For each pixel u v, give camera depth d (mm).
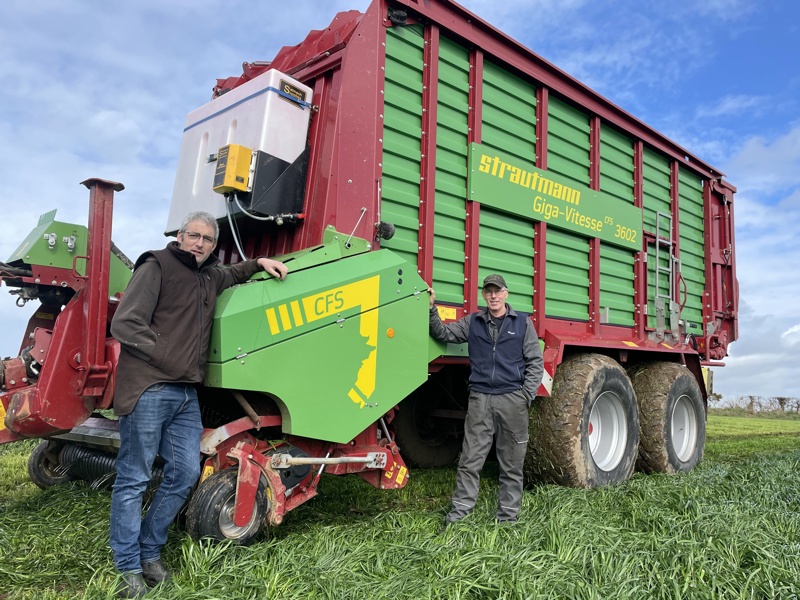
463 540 3299
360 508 4355
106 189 3369
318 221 3713
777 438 10844
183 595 2521
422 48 4312
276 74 3781
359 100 3850
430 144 4246
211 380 3039
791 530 3822
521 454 3926
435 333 4062
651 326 6484
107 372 3332
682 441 6484
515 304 4906
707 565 3021
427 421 5926
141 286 2791
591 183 5809
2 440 3234
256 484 3102
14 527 3473
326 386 3383
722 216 8234
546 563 3006
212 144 4074
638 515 3980
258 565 2854
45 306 4094
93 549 3135
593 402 4957
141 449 2812
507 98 4945
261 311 3127
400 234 4098
